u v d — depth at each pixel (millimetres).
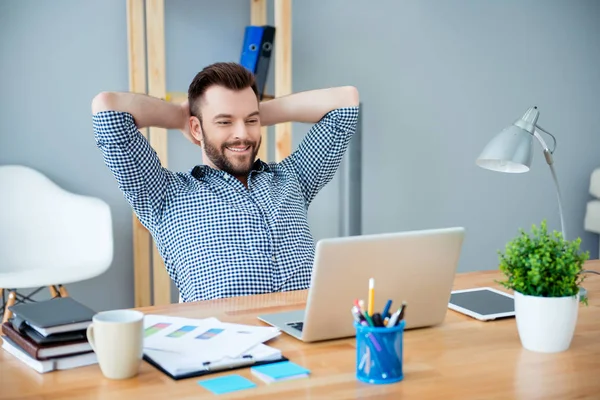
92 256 3082
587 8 4410
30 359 1312
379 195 3963
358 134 3758
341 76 3797
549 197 4449
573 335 1509
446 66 4043
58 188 3193
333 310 1434
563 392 1199
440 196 4117
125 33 3395
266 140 3572
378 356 1235
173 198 2123
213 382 1236
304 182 2367
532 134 1906
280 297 1816
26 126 3258
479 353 1394
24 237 3104
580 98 4453
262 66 3355
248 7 3605
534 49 4277
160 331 1467
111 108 2043
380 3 3840
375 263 1433
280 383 1239
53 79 3285
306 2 3674
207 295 2012
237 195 2131
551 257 1395
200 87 2172
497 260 4332
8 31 3186
